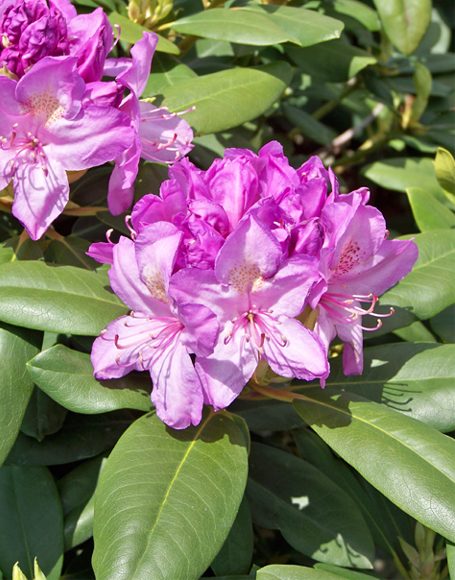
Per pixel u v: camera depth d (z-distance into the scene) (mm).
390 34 726
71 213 590
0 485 573
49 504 568
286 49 713
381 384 568
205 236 480
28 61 530
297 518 588
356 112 860
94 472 584
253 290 484
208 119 601
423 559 593
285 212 489
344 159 832
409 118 793
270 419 603
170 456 500
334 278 518
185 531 471
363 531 580
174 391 485
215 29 629
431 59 838
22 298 519
